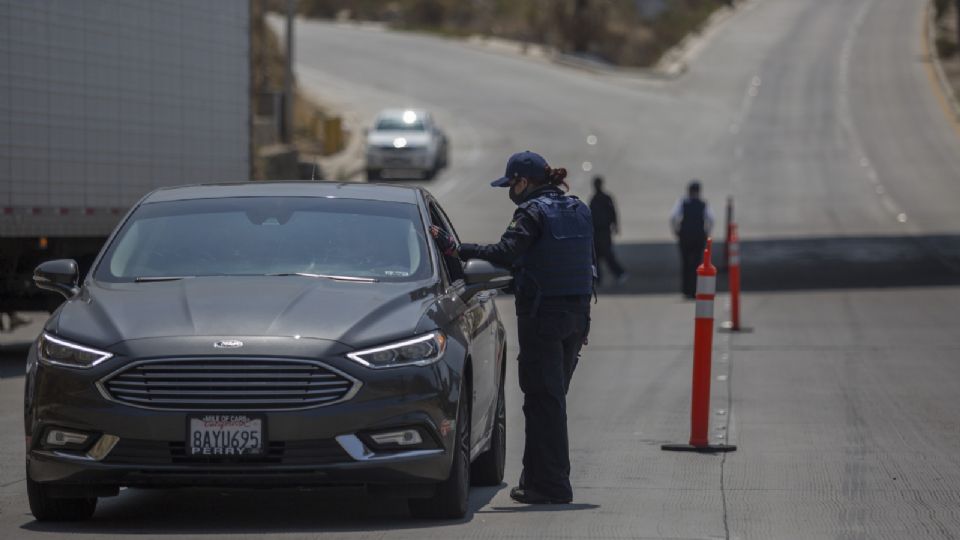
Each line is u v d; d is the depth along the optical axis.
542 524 29.19
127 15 66.44
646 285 99.19
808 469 36.25
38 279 31.19
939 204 146.25
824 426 43.50
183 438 26.62
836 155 185.75
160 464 26.73
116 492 27.89
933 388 51.69
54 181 62.62
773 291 91.00
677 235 89.69
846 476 35.19
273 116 172.38
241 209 32.56
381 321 28.17
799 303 83.69
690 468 36.66
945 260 108.56
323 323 27.67
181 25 70.31
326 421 26.72
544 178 32.75
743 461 37.66
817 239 123.50
